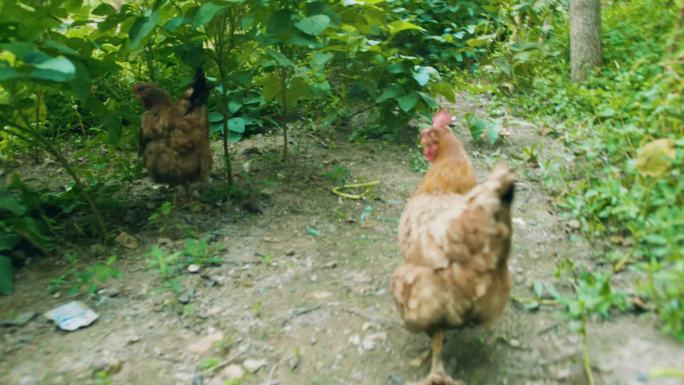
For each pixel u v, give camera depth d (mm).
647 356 1286
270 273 1655
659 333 1335
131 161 2281
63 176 2230
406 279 1263
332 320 1485
